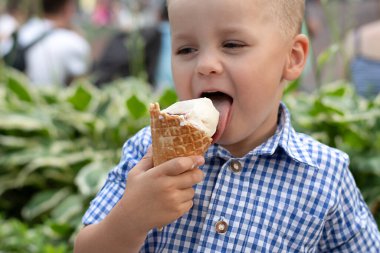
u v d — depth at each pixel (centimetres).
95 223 196
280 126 206
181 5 183
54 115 438
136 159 212
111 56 608
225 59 182
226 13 179
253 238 191
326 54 373
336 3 430
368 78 472
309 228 194
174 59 190
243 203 194
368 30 479
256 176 197
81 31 681
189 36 184
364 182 358
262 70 185
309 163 195
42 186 422
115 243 178
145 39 585
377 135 356
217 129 182
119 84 496
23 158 411
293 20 198
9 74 468
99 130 424
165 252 198
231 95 184
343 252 210
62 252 317
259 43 184
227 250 191
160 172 169
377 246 216
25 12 565
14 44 535
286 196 195
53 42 559
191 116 170
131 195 173
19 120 425
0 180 420
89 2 993
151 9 716
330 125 366
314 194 196
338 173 201
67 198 393
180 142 171
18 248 337
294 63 204
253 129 191
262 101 188
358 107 382
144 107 405
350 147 365
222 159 199
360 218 212
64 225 356
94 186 373
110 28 740
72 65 566
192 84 186
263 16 185
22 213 404
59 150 420
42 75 554
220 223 192
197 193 198
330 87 417
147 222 172
